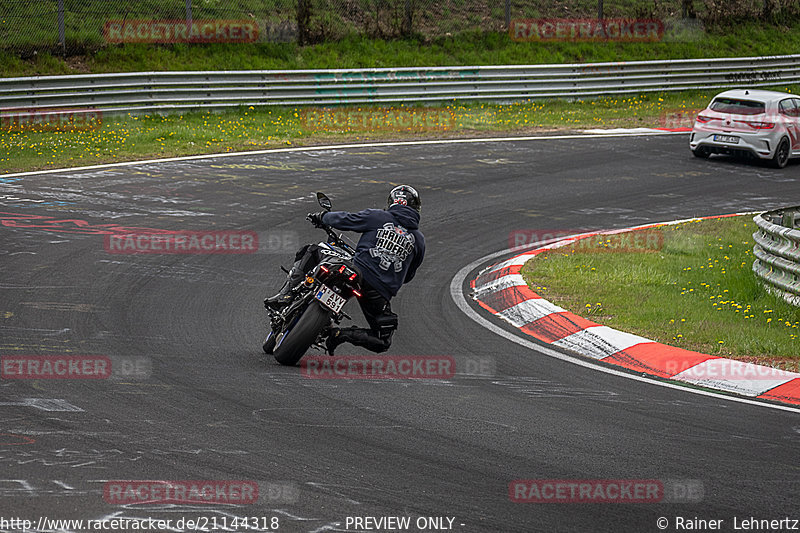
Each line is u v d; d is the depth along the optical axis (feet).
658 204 209.46
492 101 362.53
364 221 93.56
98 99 296.71
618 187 227.20
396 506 61.00
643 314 120.26
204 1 391.45
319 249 96.22
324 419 77.87
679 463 71.00
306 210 185.78
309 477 65.21
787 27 509.76
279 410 79.66
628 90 389.19
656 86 396.78
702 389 93.20
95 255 142.20
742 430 79.61
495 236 172.24
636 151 280.31
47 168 221.05
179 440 71.26
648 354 103.65
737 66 414.41
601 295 130.31
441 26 427.74
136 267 135.95
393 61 390.21
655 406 86.07
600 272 143.64
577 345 108.88
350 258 94.53
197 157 243.19
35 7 355.77
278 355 93.61
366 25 406.00
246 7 398.42
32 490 60.59
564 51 429.38
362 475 65.98
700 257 157.38
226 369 91.61
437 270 145.69
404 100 347.97
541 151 273.75
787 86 428.56
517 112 348.59
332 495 62.28
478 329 113.91
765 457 72.90
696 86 406.00
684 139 306.96
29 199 185.47
